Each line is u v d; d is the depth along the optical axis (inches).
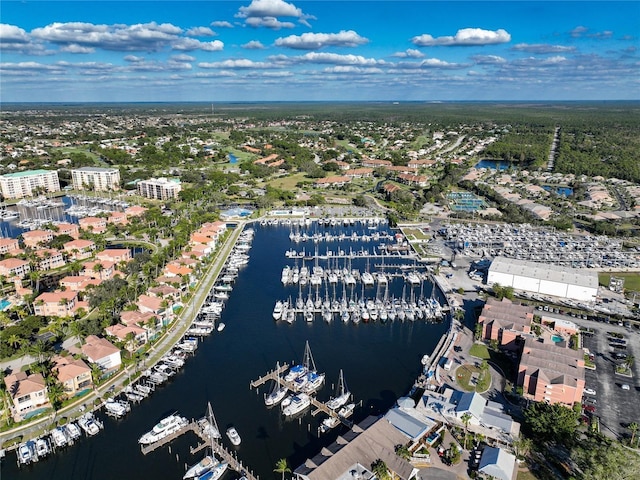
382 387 7209.6
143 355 7696.9
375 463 5221.5
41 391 6387.8
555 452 5649.6
